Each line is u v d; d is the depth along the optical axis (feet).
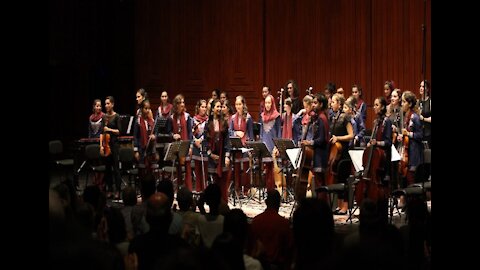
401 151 38.68
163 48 58.80
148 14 59.06
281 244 21.03
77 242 12.42
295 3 54.80
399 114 40.45
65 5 56.85
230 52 56.90
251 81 56.34
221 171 39.22
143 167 43.70
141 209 22.17
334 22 53.42
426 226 19.48
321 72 53.98
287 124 43.55
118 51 59.62
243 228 17.29
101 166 43.65
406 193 32.37
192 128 43.42
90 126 45.60
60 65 57.72
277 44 55.47
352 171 38.17
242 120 43.55
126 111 59.77
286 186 42.09
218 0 57.11
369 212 16.49
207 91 57.62
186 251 11.76
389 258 11.32
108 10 59.16
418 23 50.34
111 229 18.49
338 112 37.11
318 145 35.68
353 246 11.43
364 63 52.37
